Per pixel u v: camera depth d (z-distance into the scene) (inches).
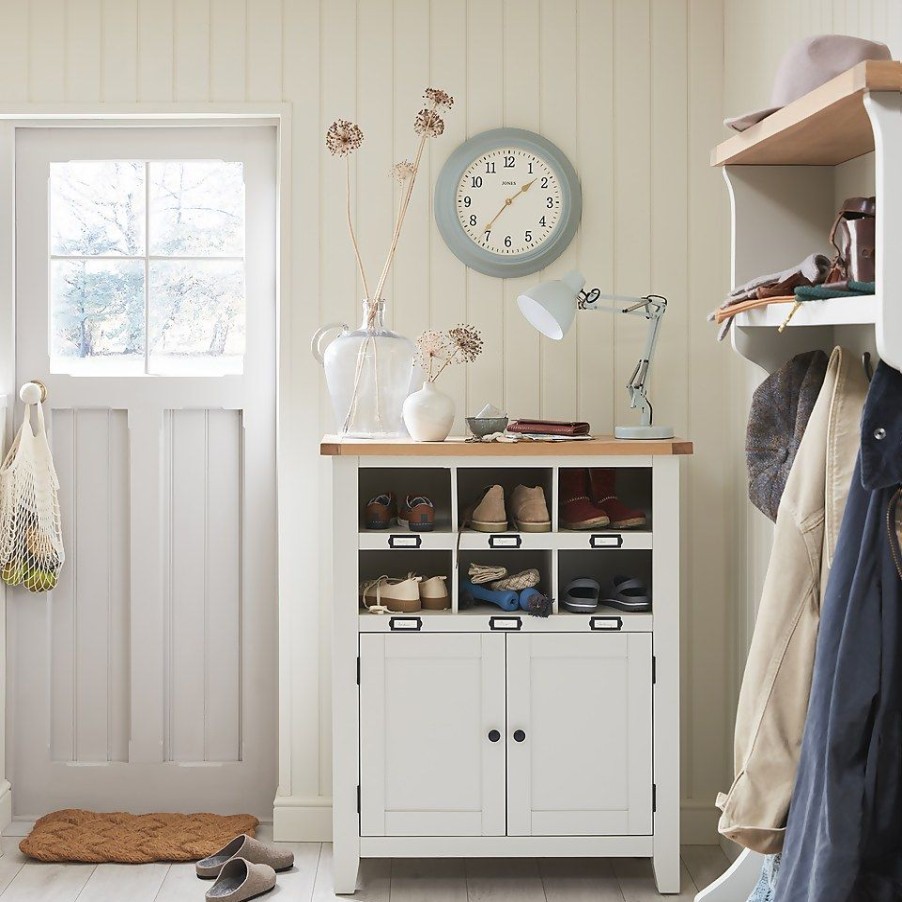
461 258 117.1
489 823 103.1
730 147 76.9
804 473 69.2
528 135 116.4
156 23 116.9
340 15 116.9
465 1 117.0
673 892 103.8
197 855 113.2
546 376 118.4
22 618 123.3
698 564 118.6
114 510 123.8
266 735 124.3
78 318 123.6
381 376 107.8
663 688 102.8
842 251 64.2
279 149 117.5
